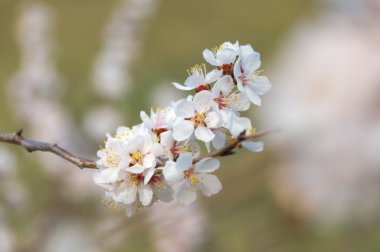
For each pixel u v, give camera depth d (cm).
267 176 103
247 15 269
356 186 93
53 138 149
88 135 154
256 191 109
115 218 123
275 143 96
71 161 72
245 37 256
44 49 162
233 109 70
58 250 126
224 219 116
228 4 280
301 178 95
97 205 131
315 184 94
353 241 100
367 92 90
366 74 90
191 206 115
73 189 133
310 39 95
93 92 163
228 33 259
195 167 69
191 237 118
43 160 139
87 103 162
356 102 90
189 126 69
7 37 246
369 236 100
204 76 71
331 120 91
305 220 100
